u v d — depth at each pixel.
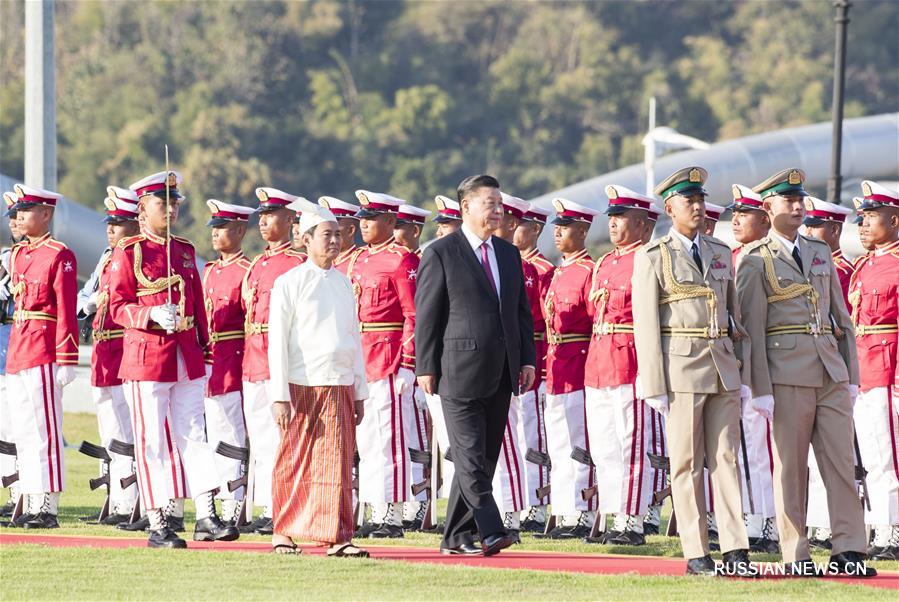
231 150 190.62
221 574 23.83
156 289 28.11
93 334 31.78
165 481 27.50
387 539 30.09
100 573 23.91
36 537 28.66
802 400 25.28
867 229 29.66
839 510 25.27
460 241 26.77
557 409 31.69
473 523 26.86
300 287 26.42
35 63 45.78
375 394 31.06
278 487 26.56
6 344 32.56
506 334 26.56
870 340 29.41
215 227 32.91
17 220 31.44
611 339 30.05
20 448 30.67
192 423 28.25
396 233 33.25
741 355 25.45
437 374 26.70
